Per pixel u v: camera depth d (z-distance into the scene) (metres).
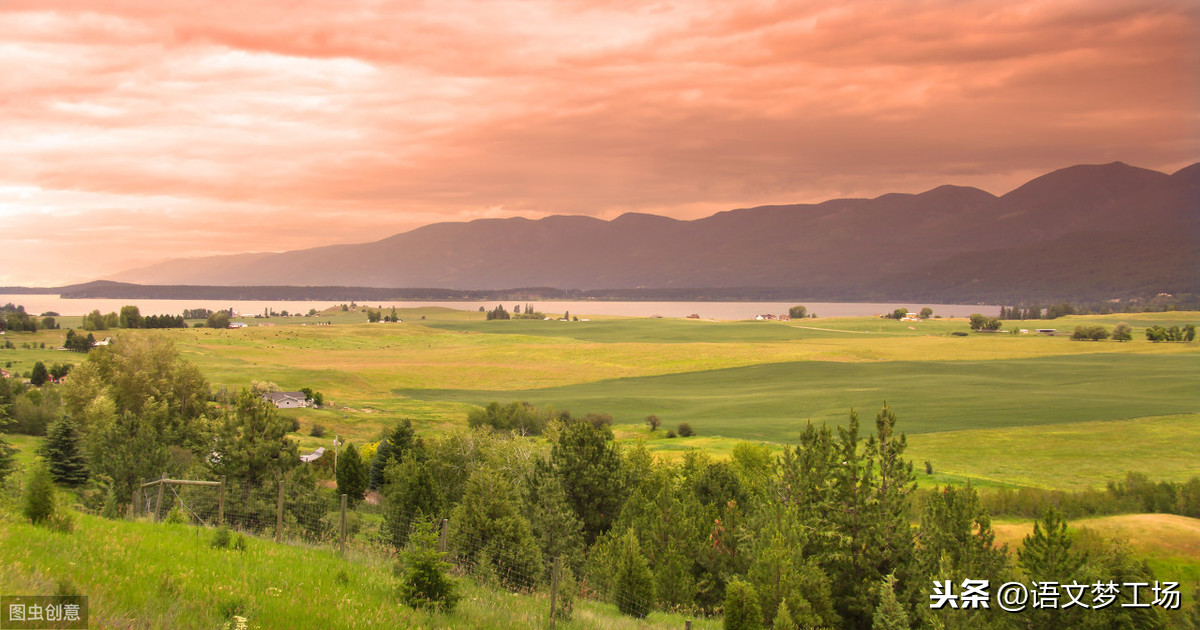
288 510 42.06
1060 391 158.75
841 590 33.03
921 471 89.94
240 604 13.14
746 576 34.28
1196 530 56.56
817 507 34.66
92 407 93.62
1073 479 88.44
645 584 31.70
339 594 15.55
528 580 29.47
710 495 53.31
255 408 54.03
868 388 170.75
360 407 145.38
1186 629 32.72
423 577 16.59
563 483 49.16
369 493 74.31
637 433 122.50
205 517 38.50
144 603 12.25
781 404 153.00
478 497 34.22
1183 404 139.00
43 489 18.52
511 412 131.25
